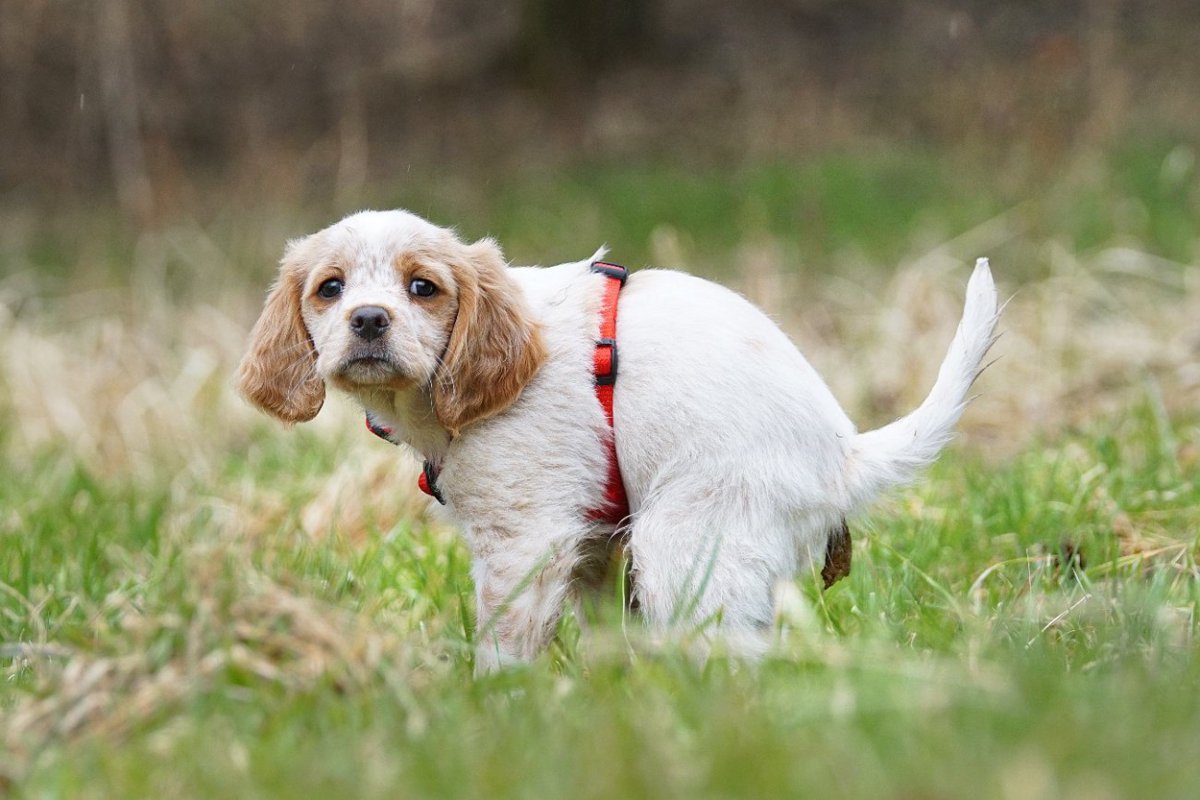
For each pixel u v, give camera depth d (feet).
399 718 16.78
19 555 27.96
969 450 35.91
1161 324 43.88
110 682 17.51
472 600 23.66
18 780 16.05
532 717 16.46
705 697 16.55
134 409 43.98
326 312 21.22
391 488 32.53
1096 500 28.07
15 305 60.23
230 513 31.53
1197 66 82.89
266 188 83.20
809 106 87.61
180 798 14.70
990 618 21.12
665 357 20.58
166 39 96.58
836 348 46.62
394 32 100.73
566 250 67.36
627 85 94.63
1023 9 95.61
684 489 20.24
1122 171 65.87
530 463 20.66
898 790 13.20
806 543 20.86
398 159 88.84
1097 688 15.88
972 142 75.97
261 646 17.97
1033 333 43.42
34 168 91.97
